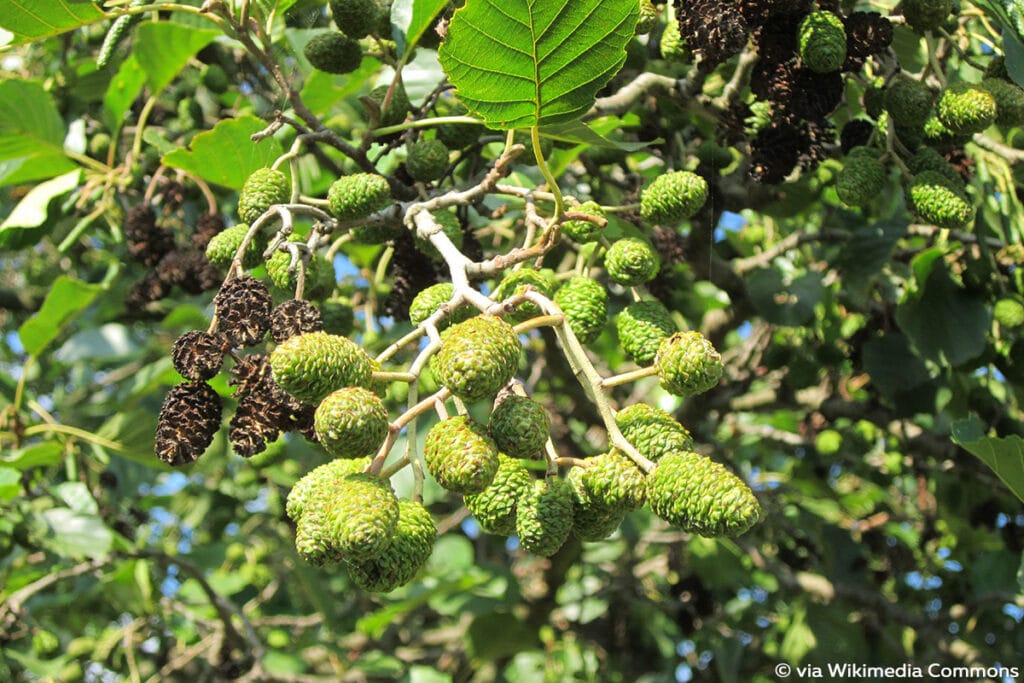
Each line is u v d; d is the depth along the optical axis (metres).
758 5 2.45
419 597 4.72
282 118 2.52
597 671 5.76
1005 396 3.91
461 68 1.84
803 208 3.84
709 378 1.68
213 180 3.13
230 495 5.84
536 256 2.14
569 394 4.65
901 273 3.94
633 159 3.88
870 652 5.41
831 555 5.18
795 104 2.55
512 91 1.88
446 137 2.72
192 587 5.50
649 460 1.68
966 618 5.27
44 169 3.83
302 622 5.42
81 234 3.97
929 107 2.64
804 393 4.58
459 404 1.67
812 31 2.46
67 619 5.86
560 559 5.09
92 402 6.05
